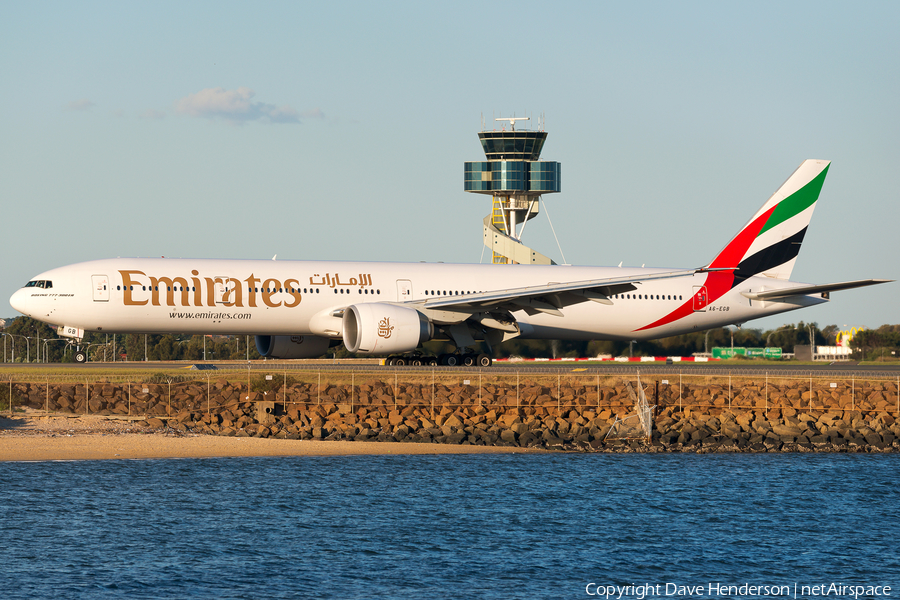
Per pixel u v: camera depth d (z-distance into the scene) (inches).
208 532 5147.6
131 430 7485.2
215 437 7445.9
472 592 4360.2
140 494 5856.3
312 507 5684.1
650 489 6397.6
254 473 6481.3
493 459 7204.7
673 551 5073.8
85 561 4630.9
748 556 5027.1
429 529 5319.9
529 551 4995.1
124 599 4158.5
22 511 5433.1
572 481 6565.0
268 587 4347.9
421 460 7081.7
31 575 4416.8
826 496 6309.1
